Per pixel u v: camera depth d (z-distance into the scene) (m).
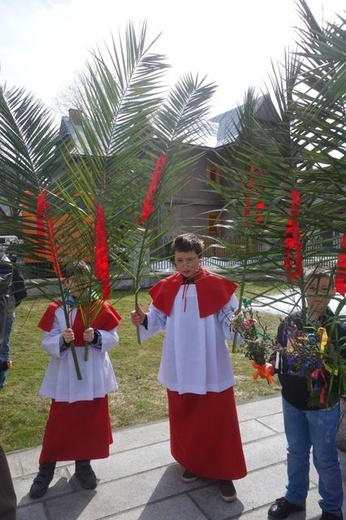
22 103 2.26
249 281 1.54
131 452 3.31
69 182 2.29
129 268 2.50
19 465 3.15
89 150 2.13
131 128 2.09
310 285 1.43
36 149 2.25
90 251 2.33
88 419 2.83
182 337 2.75
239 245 1.54
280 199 1.32
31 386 4.72
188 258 2.68
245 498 2.75
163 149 2.13
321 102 1.15
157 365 5.45
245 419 3.83
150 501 2.73
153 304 2.92
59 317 2.88
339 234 1.33
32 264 2.45
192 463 2.80
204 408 2.74
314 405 2.03
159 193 2.12
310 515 2.55
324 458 2.31
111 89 2.05
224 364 2.79
